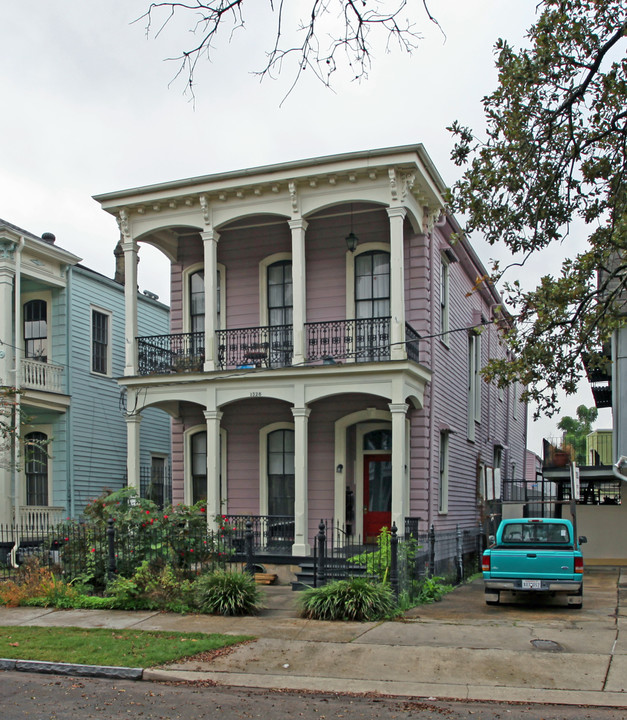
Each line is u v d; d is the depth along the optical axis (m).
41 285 22.58
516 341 11.27
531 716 7.35
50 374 21.55
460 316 22.39
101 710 7.55
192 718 7.29
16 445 20.02
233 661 9.34
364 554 14.65
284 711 7.53
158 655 9.42
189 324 20.28
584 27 9.66
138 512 13.91
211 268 17.92
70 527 14.53
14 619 11.86
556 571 12.94
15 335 21.02
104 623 11.49
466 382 23.09
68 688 8.43
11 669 9.27
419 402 17.56
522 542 14.22
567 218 10.66
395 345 16.09
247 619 11.75
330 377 16.66
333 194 16.95
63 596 12.89
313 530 18.25
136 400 18.23
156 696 8.09
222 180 17.47
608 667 8.90
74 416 22.28
